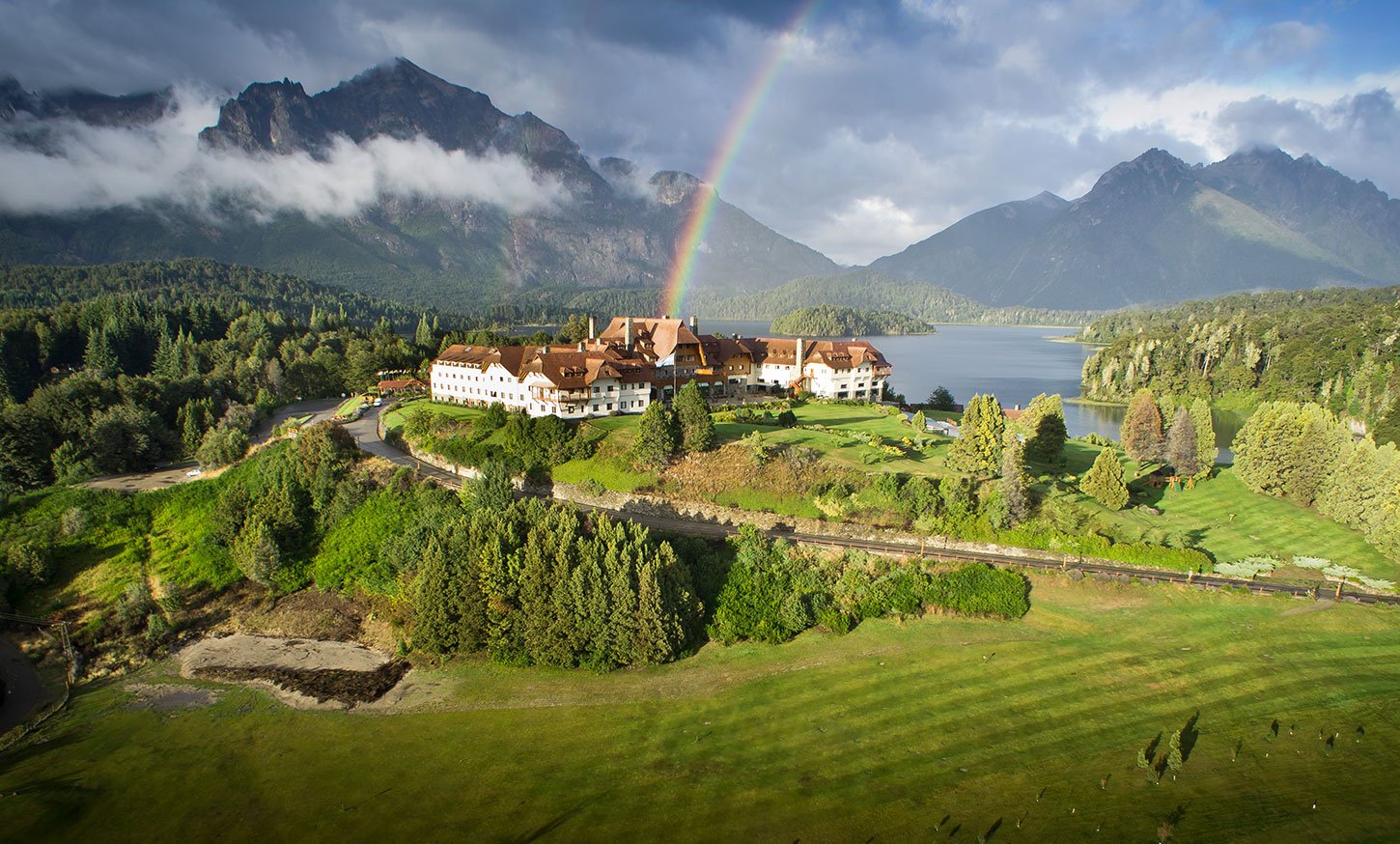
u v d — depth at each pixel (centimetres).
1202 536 9181
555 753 5641
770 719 6016
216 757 5684
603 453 10162
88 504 9562
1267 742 5531
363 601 7988
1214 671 6512
